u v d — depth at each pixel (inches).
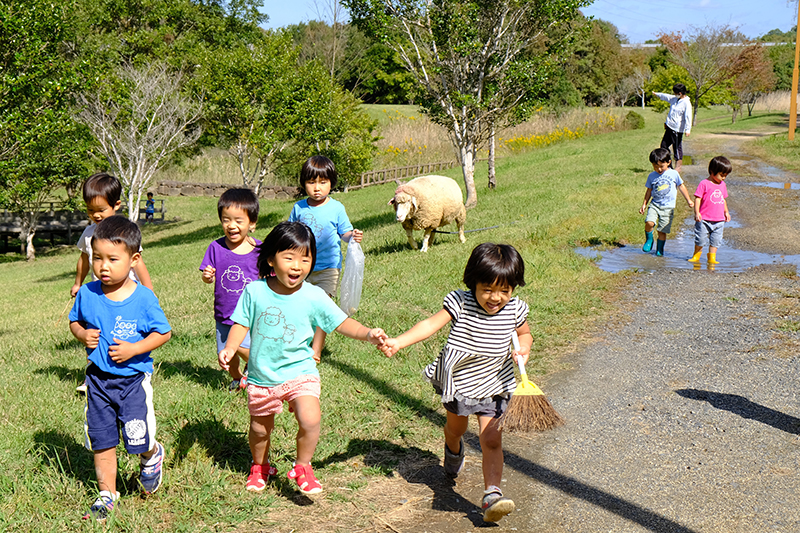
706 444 161.5
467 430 173.8
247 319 132.0
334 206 219.3
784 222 482.0
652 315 272.7
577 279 325.7
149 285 171.9
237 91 887.7
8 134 600.7
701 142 1173.1
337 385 196.1
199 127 1010.1
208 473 142.8
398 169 1272.1
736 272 341.4
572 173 784.3
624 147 1076.5
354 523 129.3
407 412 180.5
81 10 1154.0
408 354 225.8
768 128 1492.4
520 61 636.7
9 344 289.0
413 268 351.9
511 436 169.5
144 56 1141.7
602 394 195.3
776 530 125.0
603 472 149.9
